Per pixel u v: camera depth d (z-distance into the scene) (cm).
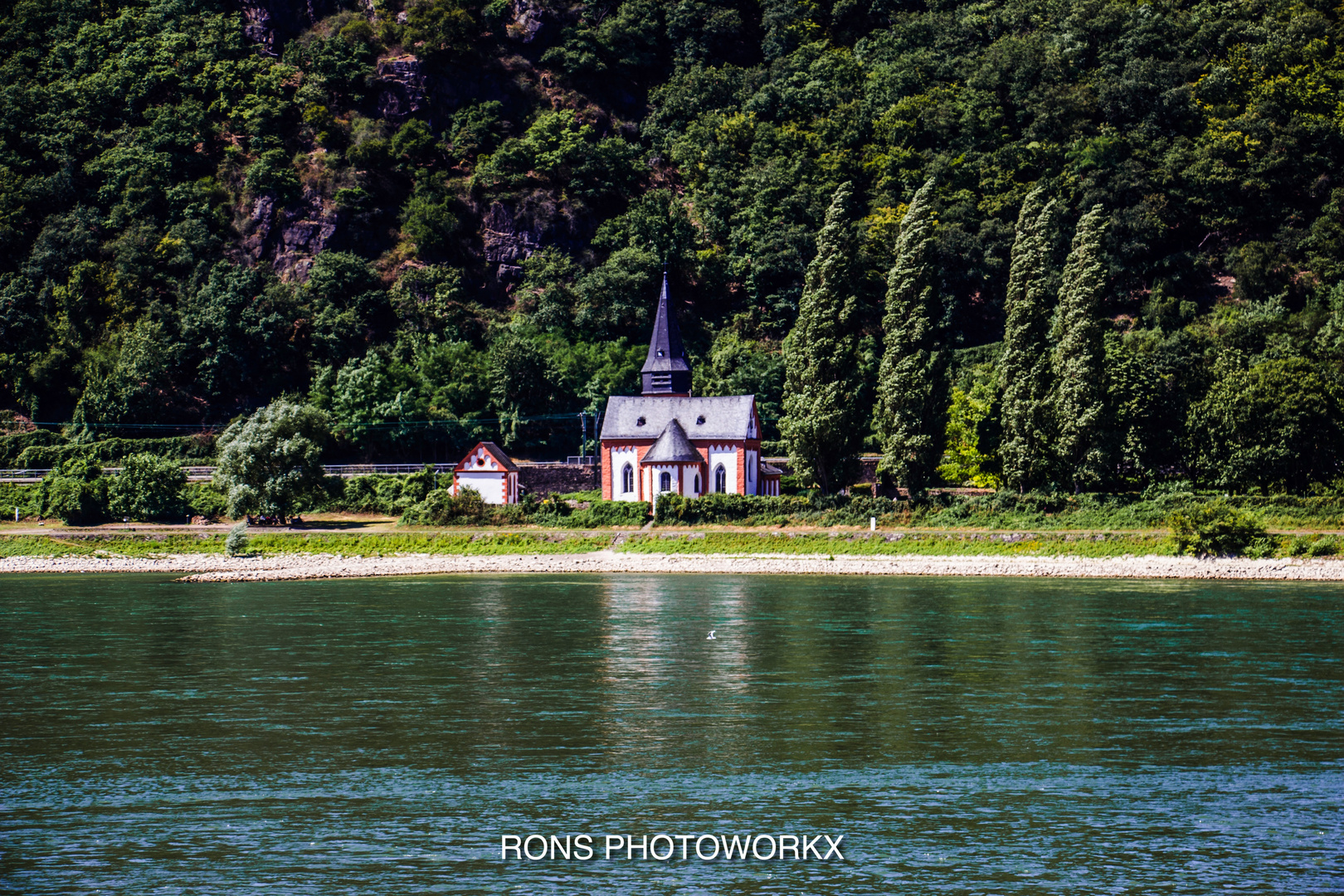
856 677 7131
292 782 5056
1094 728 5841
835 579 12700
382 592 11775
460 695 6688
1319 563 12312
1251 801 4756
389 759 5381
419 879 4044
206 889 3941
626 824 4550
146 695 6719
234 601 11106
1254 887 3925
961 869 4097
